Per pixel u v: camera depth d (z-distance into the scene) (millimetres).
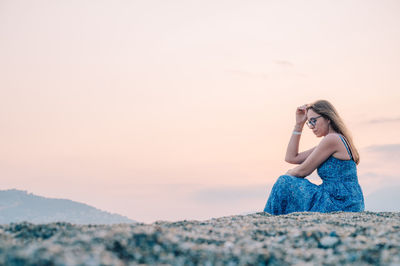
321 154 4895
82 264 2502
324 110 5051
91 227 3699
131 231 3281
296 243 3387
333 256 3037
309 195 4883
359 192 4957
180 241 3229
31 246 2809
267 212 5102
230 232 3666
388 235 3500
